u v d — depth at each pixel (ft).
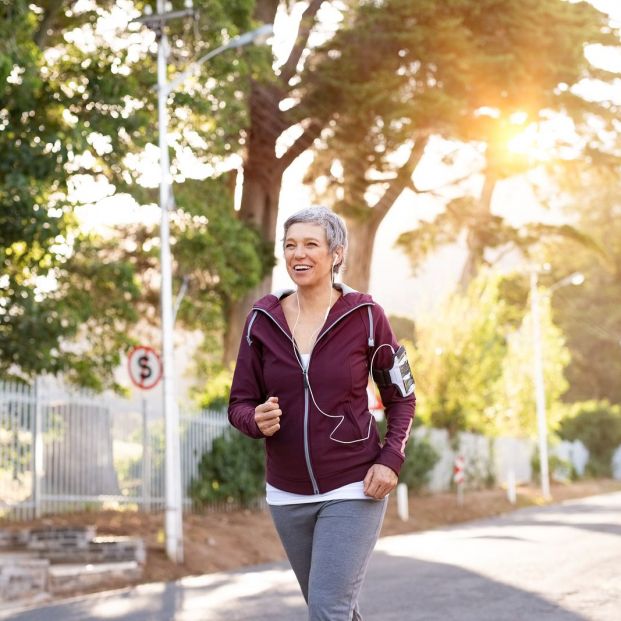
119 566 45.06
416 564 47.42
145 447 66.95
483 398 131.23
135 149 67.67
